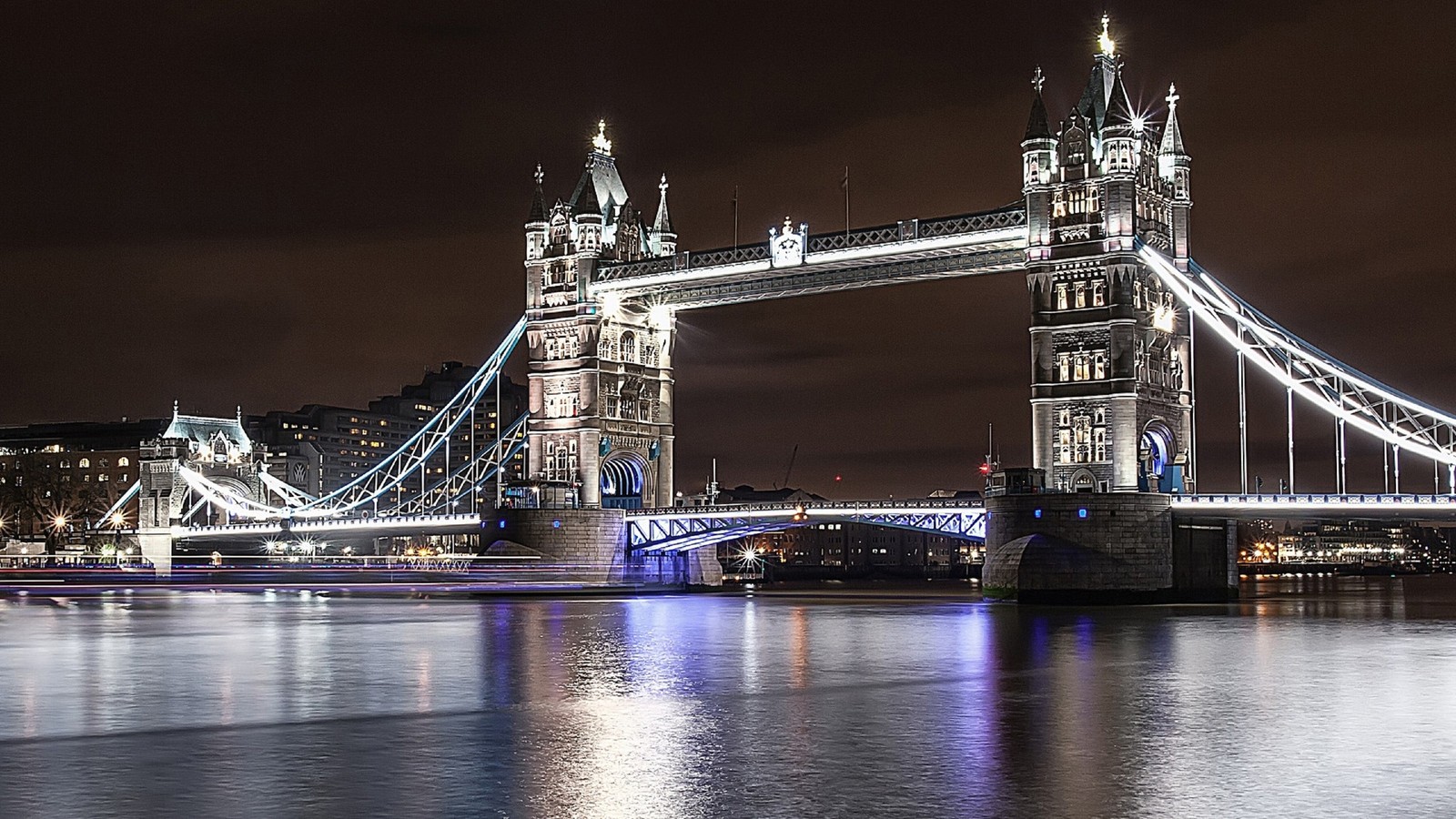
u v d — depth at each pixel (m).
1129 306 121.31
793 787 35.34
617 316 157.25
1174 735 43.25
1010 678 59.34
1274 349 123.44
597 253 154.75
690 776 36.69
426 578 165.50
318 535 195.38
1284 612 113.31
